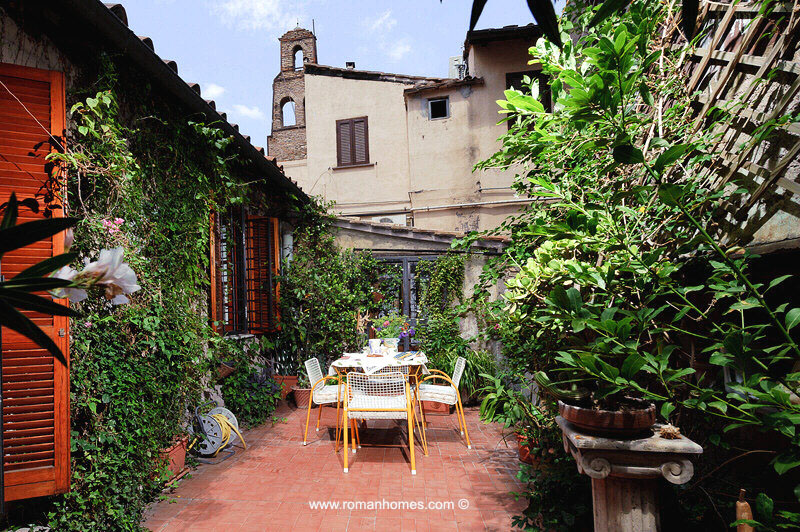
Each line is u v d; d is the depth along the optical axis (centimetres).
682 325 284
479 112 1122
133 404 327
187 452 435
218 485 388
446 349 697
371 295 781
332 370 662
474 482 395
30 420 252
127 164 320
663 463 191
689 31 69
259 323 669
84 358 299
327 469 427
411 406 432
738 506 167
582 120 183
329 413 636
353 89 1248
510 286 266
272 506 349
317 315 724
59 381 258
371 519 328
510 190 1096
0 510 101
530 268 255
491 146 1112
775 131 209
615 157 164
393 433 543
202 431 441
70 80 307
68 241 79
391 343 585
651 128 272
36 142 263
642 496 202
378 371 531
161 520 327
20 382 251
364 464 440
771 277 226
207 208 458
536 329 284
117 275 74
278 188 698
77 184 298
